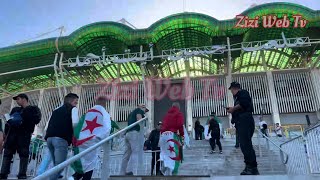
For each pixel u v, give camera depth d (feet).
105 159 15.30
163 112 91.04
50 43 92.02
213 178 17.93
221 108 87.20
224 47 82.53
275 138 52.75
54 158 16.40
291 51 94.99
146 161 32.71
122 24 87.30
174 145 21.99
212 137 39.50
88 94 95.81
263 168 31.76
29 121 20.51
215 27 84.64
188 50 93.61
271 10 81.66
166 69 106.42
